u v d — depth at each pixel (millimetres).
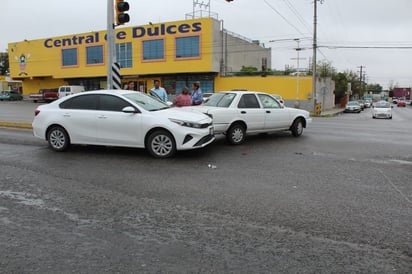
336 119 25875
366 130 15039
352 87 82750
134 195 5590
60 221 4562
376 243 3947
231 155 8797
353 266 3457
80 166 7480
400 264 3502
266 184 6211
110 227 4379
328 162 8047
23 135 11656
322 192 5758
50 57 48781
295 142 11008
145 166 7504
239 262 3527
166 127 8133
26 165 7535
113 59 12578
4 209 4984
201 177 6645
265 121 11094
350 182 6363
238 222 4523
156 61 40250
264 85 37000
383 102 32469
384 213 4844
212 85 38875
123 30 41969
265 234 4172
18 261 3545
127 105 8547
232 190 5852
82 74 46125
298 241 3992
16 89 66875
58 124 8938
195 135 8148
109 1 12344
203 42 37500
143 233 4207
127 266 3447
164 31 39406
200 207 5059
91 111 8742
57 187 6000
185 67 38688
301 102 35812
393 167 7582
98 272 3338
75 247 3852
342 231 4262
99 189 5898
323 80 42156
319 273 3332
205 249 3803
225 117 10164
